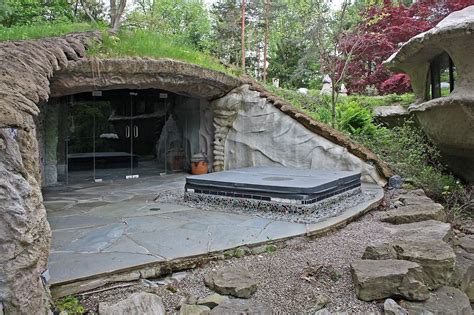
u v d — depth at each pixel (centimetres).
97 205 542
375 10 1044
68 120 822
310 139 756
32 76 270
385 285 255
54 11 1081
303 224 412
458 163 658
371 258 301
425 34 549
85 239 353
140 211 494
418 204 488
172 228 398
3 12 844
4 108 163
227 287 256
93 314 229
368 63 1345
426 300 254
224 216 457
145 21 1284
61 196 625
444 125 565
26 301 162
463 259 365
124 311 225
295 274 297
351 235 401
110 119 874
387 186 668
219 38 1861
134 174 909
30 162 179
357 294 259
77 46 559
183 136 991
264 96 829
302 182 492
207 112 911
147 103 924
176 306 245
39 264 175
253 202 490
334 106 888
